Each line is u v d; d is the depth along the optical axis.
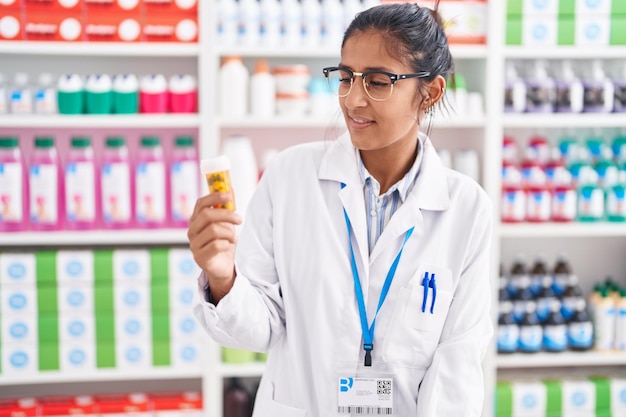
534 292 3.26
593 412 3.22
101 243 3.15
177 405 3.04
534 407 3.18
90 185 2.92
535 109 3.11
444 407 1.51
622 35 3.09
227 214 1.34
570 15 3.07
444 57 1.49
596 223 3.18
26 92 2.88
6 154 2.88
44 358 2.92
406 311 1.54
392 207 1.60
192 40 2.93
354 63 1.42
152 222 2.96
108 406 3.01
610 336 3.25
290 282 1.59
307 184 1.61
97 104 2.88
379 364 1.55
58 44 2.84
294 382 1.58
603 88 3.12
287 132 3.30
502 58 3.02
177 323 2.97
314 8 2.97
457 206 1.60
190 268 2.96
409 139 1.55
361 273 1.57
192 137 2.98
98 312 2.93
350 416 1.54
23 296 2.88
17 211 2.88
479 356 1.55
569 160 3.25
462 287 1.58
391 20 1.41
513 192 3.12
